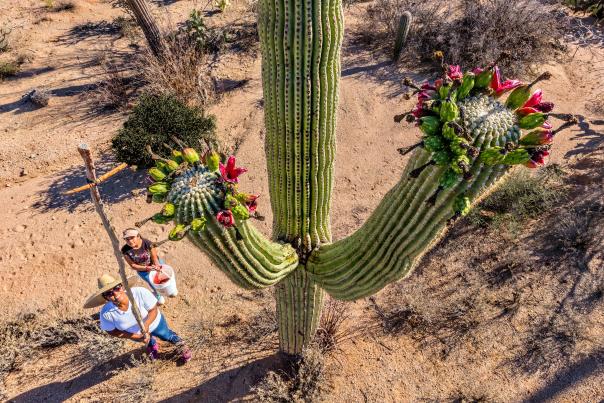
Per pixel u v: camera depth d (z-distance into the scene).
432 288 5.59
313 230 3.60
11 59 9.21
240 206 2.65
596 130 7.33
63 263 6.00
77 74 8.92
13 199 6.77
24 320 5.41
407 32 8.27
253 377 4.93
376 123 7.68
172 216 2.70
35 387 4.93
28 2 11.03
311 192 3.36
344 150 7.35
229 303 5.59
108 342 5.09
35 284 5.79
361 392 4.80
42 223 6.43
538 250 5.84
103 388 4.88
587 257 5.70
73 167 7.21
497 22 8.26
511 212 6.20
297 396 4.70
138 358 5.10
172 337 5.02
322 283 3.69
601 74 8.43
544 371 4.85
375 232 3.05
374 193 6.83
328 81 2.90
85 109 8.17
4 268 5.95
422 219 2.68
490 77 2.28
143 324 4.55
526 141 2.23
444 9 9.50
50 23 10.32
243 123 7.75
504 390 4.75
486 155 2.18
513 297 5.43
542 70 8.42
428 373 4.92
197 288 5.76
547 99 7.90
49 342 5.21
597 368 4.82
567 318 5.20
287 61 2.82
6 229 6.36
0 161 7.29
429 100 2.33
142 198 6.70
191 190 2.66
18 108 8.21
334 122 3.12
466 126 2.21
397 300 5.49
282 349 4.80
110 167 7.12
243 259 3.10
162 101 6.90
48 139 7.63
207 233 2.82
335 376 4.91
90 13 10.73
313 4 2.64
